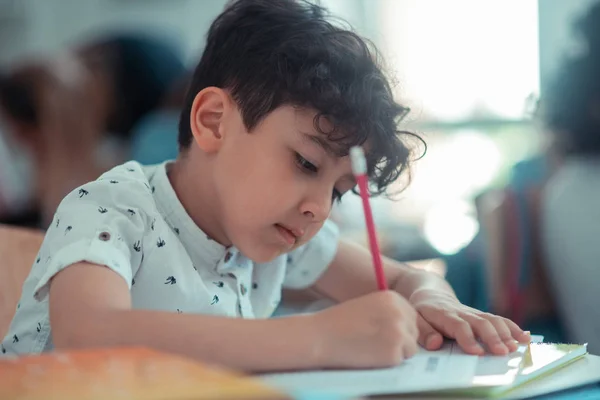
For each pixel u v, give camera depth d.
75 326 0.74
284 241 0.99
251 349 0.72
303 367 0.73
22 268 1.21
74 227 0.90
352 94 0.97
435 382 0.68
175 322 0.73
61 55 3.32
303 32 1.03
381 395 0.66
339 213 2.63
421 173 3.47
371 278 1.27
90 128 3.09
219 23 1.10
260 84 0.99
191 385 0.45
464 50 3.72
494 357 0.83
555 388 0.73
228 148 1.01
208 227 1.07
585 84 2.08
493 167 3.50
